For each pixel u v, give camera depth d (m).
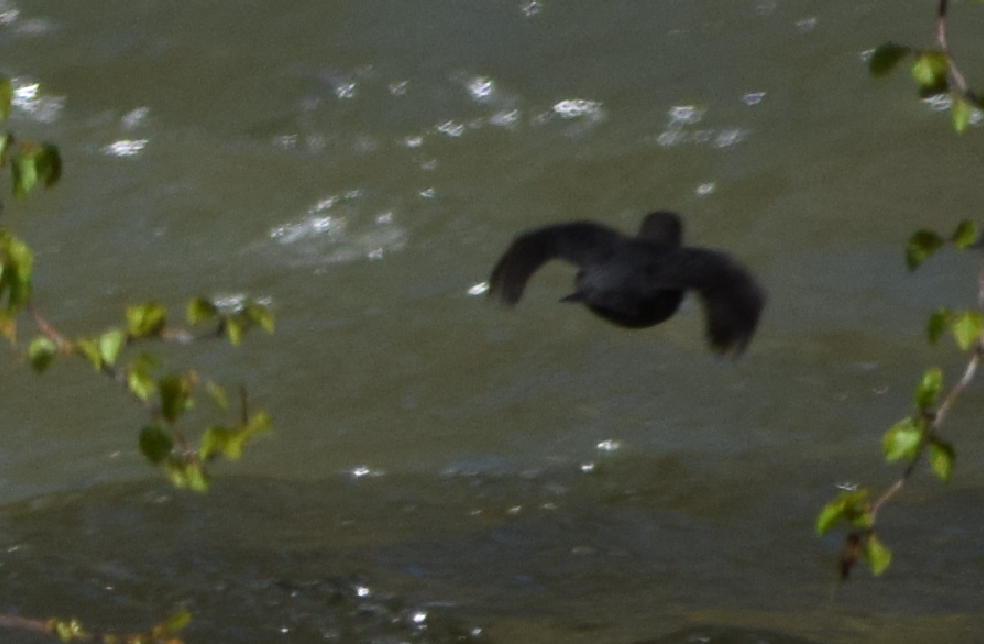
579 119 18.44
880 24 19.22
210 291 15.98
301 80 19.02
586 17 19.67
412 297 15.72
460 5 19.88
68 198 17.48
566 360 14.53
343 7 19.91
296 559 10.38
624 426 13.47
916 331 14.85
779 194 17.06
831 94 18.45
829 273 15.75
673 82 18.78
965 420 13.19
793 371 14.20
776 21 19.44
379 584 9.95
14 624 6.90
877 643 9.24
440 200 17.28
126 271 16.41
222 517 11.37
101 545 10.68
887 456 5.96
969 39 18.86
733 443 13.14
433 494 12.09
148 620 9.38
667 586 10.25
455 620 9.45
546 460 12.84
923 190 16.97
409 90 18.86
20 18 19.88
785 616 9.67
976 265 15.69
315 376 14.50
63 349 5.77
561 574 10.39
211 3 19.98
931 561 10.61
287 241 16.75
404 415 13.84
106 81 19.16
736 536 11.11
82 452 13.59
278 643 9.12
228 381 14.52
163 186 17.58
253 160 17.98
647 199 17.20
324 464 12.84
